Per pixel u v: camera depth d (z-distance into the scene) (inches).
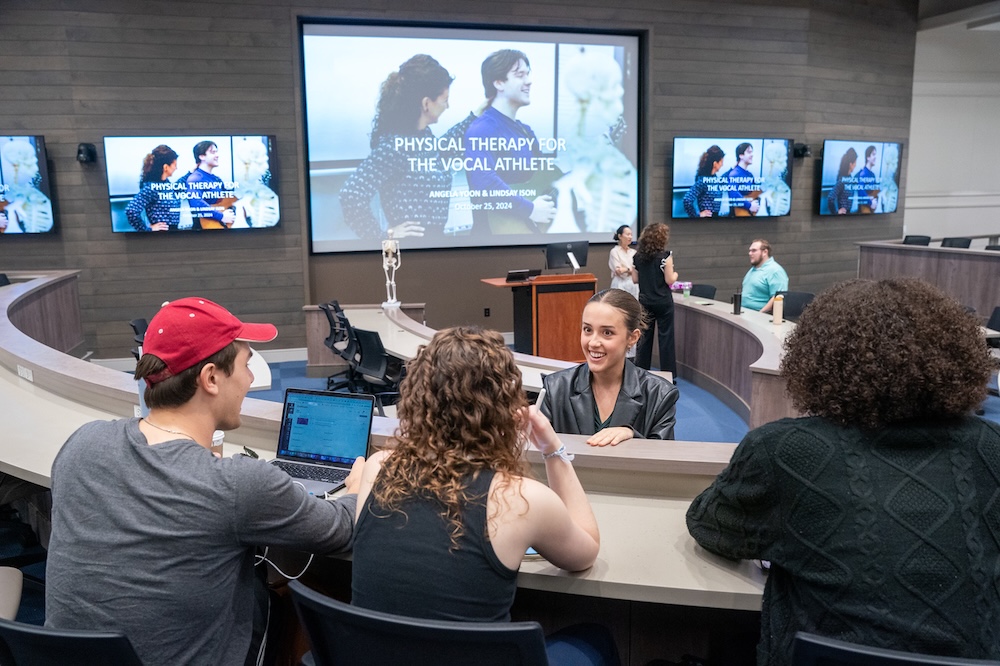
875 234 370.9
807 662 37.5
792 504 41.6
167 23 257.8
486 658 42.3
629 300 81.4
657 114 310.0
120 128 259.1
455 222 297.9
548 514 47.4
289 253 279.4
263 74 267.7
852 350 40.5
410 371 50.6
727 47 315.6
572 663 53.0
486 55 291.3
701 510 50.6
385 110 284.7
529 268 309.3
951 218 475.5
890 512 38.8
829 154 339.9
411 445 48.9
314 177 281.7
